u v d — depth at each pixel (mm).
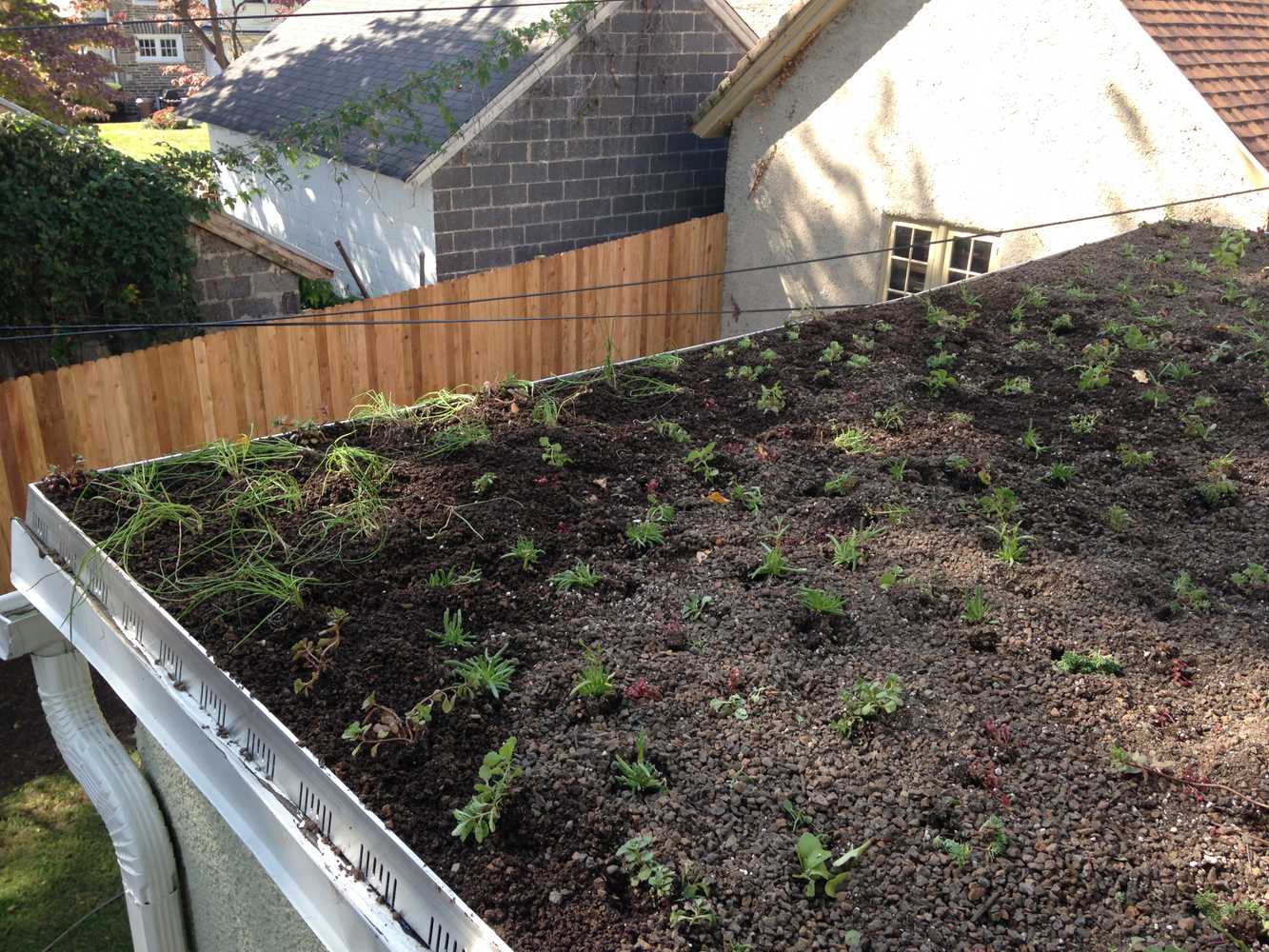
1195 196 7688
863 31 9180
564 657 2557
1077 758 2258
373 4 13688
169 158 8102
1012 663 2582
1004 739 2291
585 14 9781
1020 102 8398
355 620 2664
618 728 2309
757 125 10289
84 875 5199
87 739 3271
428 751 2199
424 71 10766
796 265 9641
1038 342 5109
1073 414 4250
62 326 7008
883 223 9594
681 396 4320
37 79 12414
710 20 11109
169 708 2494
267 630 2602
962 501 3432
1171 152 7719
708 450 3645
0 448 5953
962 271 9188
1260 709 2430
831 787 2148
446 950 1764
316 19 14305
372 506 3211
